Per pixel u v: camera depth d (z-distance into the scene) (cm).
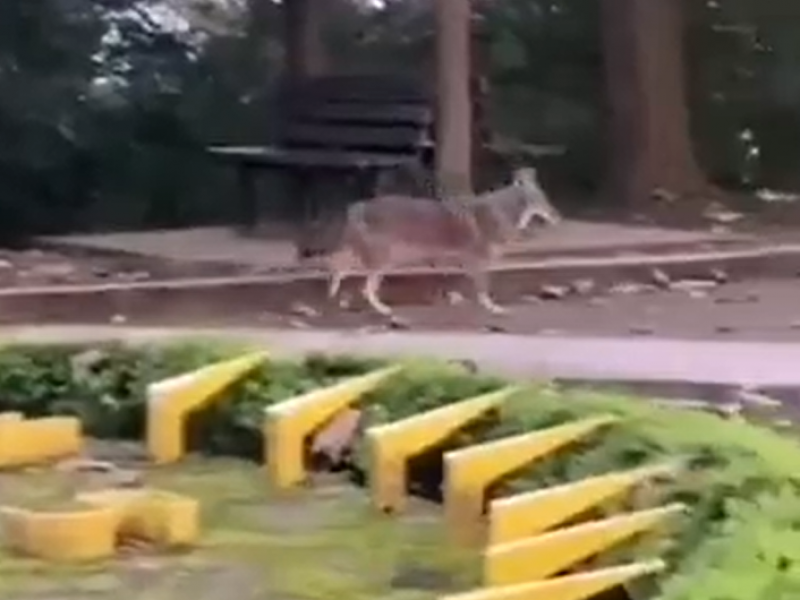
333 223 1442
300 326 1134
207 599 430
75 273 1388
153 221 1922
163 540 481
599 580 364
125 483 547
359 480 552
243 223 1753
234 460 589
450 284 1284
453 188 1453
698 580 328
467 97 1479
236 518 510
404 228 1243
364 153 1488
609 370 852
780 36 2175
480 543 477
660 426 490
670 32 2002
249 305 1252
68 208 1897
